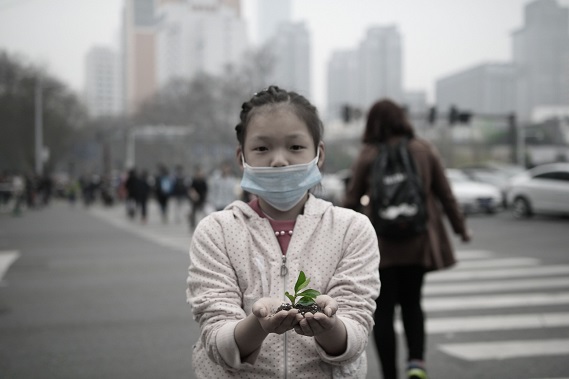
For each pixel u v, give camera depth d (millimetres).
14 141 47281
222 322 1729
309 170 1847
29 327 5652
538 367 4398
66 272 9023
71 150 54344
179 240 14000
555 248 11484
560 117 70750
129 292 7348
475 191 19859
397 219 3480
